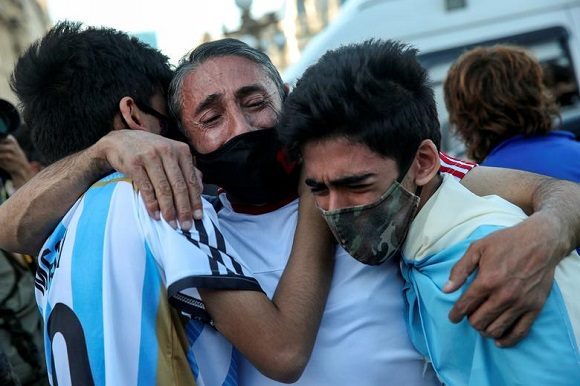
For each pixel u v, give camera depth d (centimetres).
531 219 118
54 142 145
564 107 424
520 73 232
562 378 111
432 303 122
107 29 147
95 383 118
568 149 227
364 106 118
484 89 234
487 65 236
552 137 233
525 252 112
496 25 434
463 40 436
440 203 127
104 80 141
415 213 129
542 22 429
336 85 119
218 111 140
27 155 278
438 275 123
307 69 130
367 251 128
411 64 127
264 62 145
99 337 118
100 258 122
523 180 142
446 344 120
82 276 122
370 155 120
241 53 143
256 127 141
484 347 118
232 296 121
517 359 114
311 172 124
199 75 140
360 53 124
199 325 129
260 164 140
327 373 134
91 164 132
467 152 250
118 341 118
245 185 143
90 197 130
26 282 232
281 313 124
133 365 118
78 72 141
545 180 140
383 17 447
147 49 149
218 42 145
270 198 147
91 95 141
